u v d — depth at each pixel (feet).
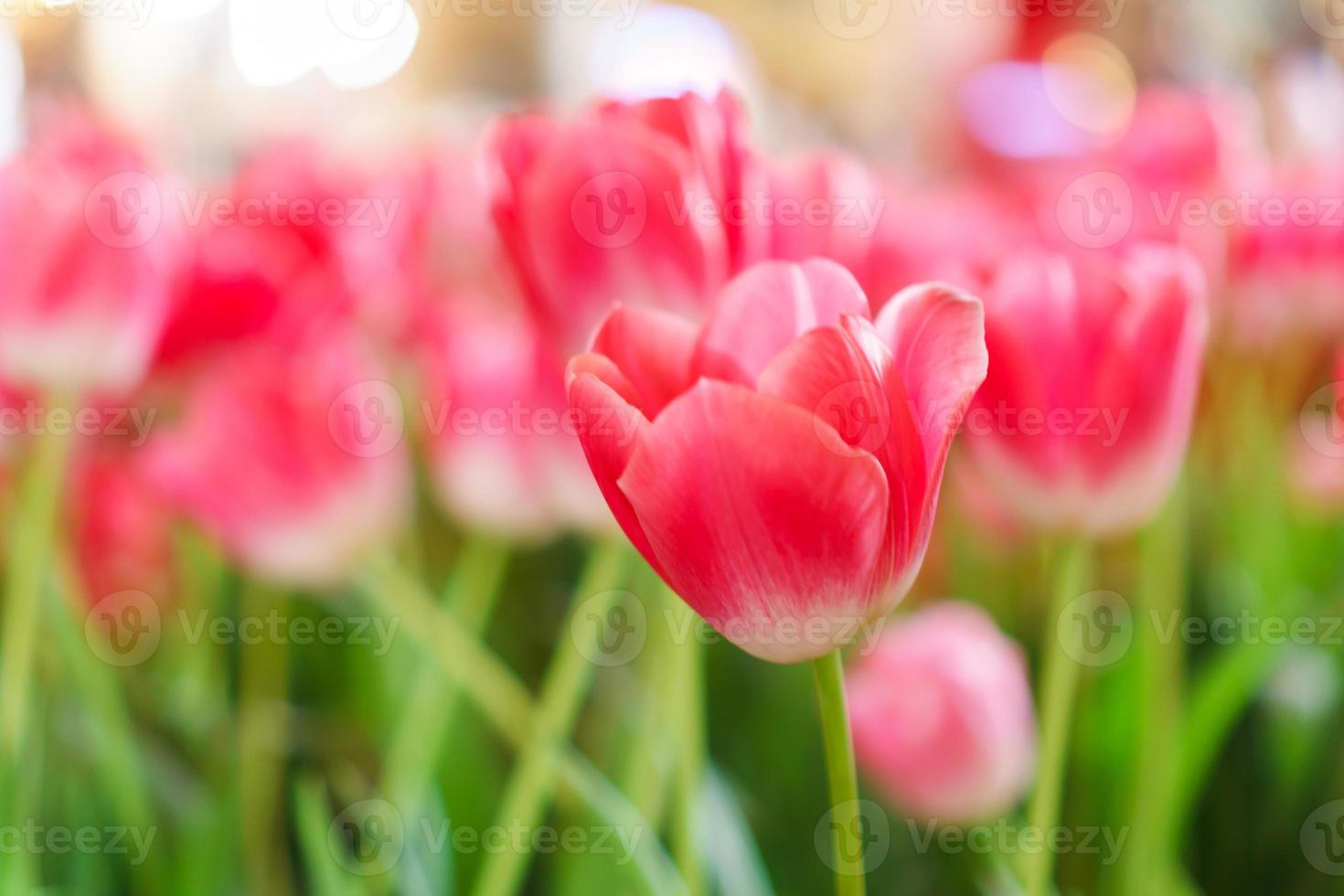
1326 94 3.79
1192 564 3.40
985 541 3.17
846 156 2.46
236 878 2.81
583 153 2.29
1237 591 3.13
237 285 2.71
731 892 2.64
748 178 2.30
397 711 2.97
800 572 2.02
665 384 2.08
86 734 2.85
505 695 2.72
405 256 2.83
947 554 3.29
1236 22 4.77
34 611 2.63
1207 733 2.76
